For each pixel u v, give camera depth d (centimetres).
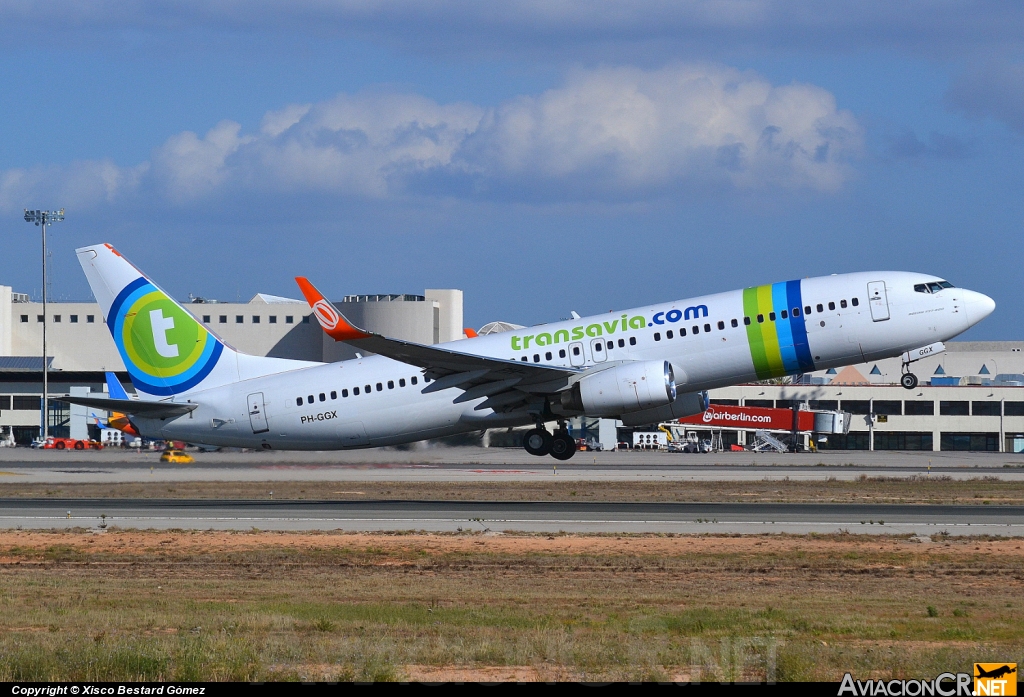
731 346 15338
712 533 12238
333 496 16925
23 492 17612
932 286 15238
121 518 13862
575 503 15725
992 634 6988
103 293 17662
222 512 14512
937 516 14000
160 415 17525
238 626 6925
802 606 8081
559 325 16125
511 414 16125
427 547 11250
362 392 16575
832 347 15200
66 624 7131
